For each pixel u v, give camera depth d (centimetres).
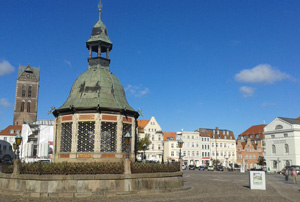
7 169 2089
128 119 2553
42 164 1988
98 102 2445
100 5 2962
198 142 11050
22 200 1741
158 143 10350
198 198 1920
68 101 2583
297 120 8119
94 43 2822
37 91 14388
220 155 11456
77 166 1947
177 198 1898
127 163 2030
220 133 11762
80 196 1881
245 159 11244
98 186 1934
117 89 2675
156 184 2170
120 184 1986
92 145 2366
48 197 1850
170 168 2345
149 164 2188
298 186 3038
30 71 14388
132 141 2567
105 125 2414
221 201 1814
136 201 1741
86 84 2608
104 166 1988
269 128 8319
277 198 2012
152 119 10475
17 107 14000
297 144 7531
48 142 7588
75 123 2384
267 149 8306
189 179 3866
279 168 7850
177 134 11144
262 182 2572
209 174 5616
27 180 1934
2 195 1914
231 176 4916
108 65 2828
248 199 1933
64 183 1898
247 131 12850
